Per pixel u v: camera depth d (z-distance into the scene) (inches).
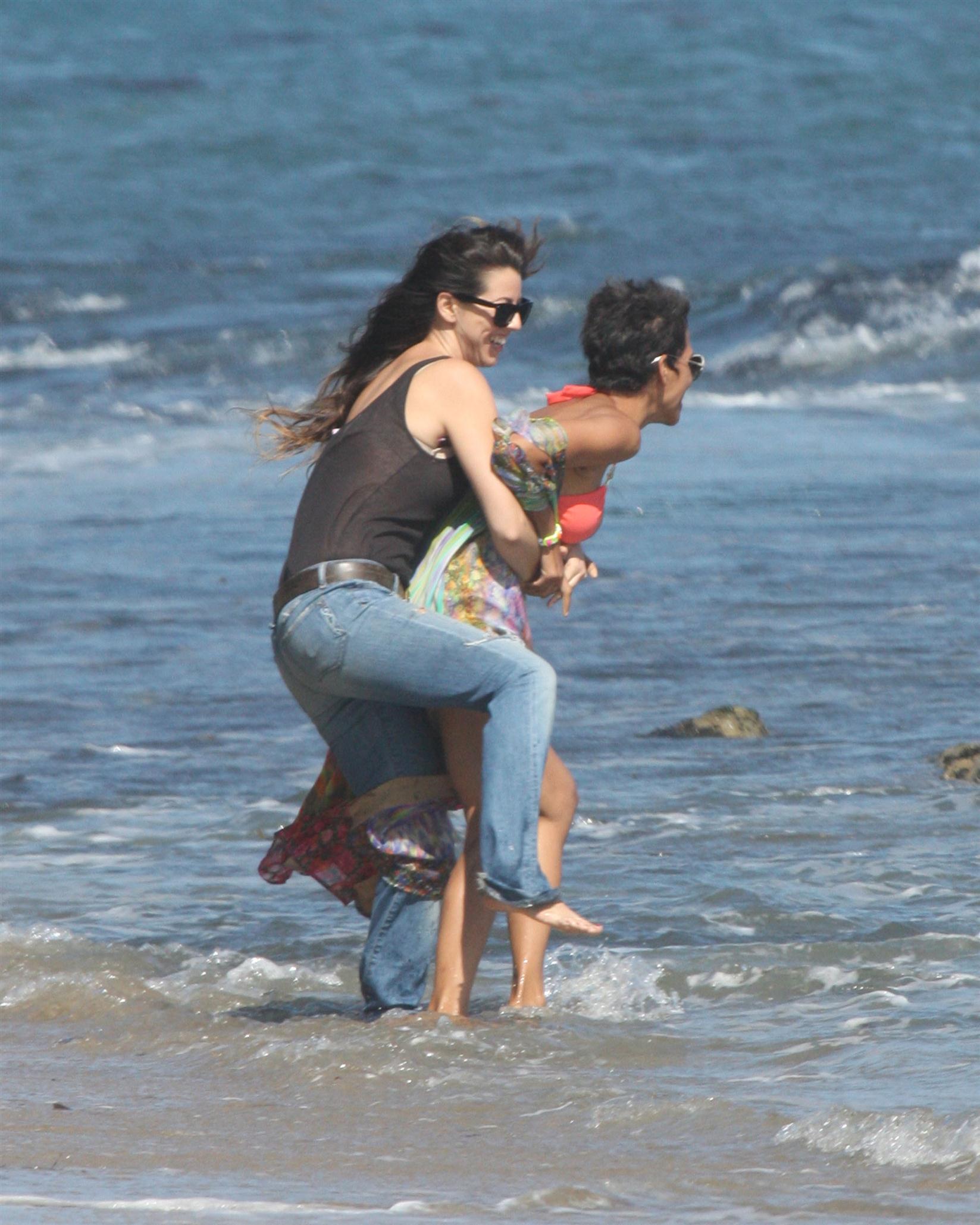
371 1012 665.6
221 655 1428.4
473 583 634.8
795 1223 447.2
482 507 620.4
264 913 830.5
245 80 6835.6
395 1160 505.4
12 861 926.4
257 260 4097.0
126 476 2295.8
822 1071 582.9
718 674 1322.6
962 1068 578.6
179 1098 569.6
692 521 1904.5
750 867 872.3
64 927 807.1
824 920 783.1
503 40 7647.6
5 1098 571.5
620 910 807.7
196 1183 485.1
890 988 687.7
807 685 1289.4
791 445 2369.6
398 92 6491.1
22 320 3592.5
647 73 6717.5
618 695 1274.6
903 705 1224.8
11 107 6358.3
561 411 649.6
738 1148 509.0
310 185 5044.3
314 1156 509.4
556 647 1416.1
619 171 5032.0
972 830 935.7
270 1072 595.2
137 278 3937.0
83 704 1284.4
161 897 858.8
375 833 650.8
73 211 4761.3
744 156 5191.9
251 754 1154.7
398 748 645.3
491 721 610.5
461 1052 607.2
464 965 654.5
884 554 1727.4
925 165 5007.4
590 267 3767.2
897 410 2637.8
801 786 1035.3
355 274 3939.5
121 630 1513.3
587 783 1050.1
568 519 652.7
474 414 624.7
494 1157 506.6
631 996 685.3
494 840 606.5
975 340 3026.6
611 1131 526.3
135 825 997.2
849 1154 500.1
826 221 4222.4
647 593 1594.5
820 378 2906.0
